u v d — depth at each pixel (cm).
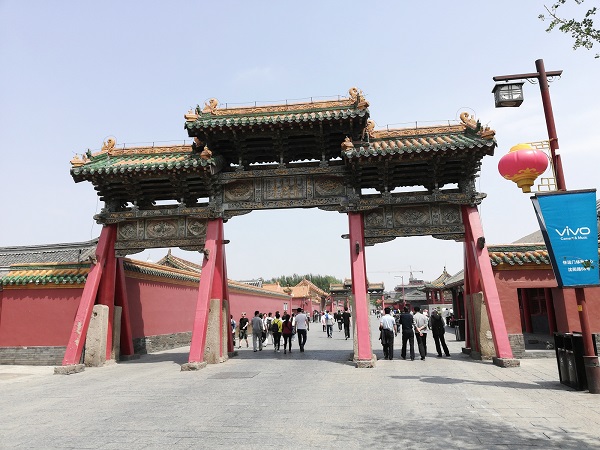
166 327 2412
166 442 693
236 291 4081
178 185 1680
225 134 1628
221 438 707
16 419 866
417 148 1480
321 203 1633
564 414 802
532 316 2331
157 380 1302
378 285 9219
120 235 1761
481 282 1513
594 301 1584
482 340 1557
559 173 1060
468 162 1546
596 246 995
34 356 1756
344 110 1611
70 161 1664
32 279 1786
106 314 1706
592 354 980
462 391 1022
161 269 2347
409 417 805
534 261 1627
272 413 862
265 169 1681
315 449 644
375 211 1633
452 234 1594
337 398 984
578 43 823
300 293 8150
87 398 1070
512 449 621
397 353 1852
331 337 3219
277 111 1684
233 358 1794
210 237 1659
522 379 1161
